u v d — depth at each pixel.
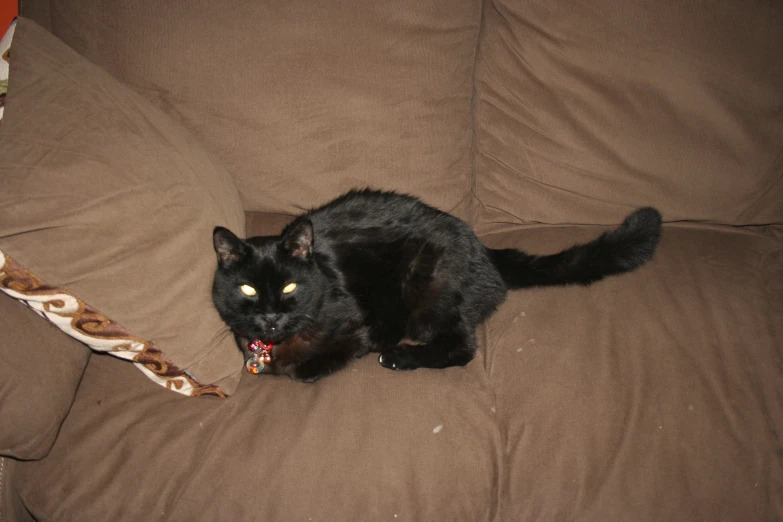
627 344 1.49
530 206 1.86
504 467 1.29
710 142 1.69
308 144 1.67
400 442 1.28
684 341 1.49
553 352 1.48
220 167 1.59
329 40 1.56
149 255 1.23
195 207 1.34
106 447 1.25
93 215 1.16
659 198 1.78
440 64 1.66
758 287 1.63
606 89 1.67
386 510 1.21
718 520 1.19
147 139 1.32
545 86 1.70
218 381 1.37
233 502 1.20
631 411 1.34
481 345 1.60
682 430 1.30
